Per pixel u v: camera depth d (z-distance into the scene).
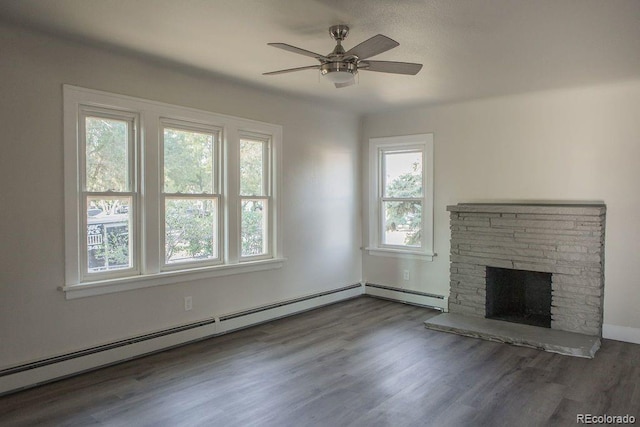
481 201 5.02
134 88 3.57
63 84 3.16
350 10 2.59
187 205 4.05
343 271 5.79
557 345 3.81
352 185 5.89
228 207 4.32
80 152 3.32
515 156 4.77
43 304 3.11
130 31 2.96
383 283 5.88
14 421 2.61
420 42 3.09
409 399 2.93
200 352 3.79
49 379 3.12
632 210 4.14
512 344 4.03
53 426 2.56
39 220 3.08
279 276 4.91
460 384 3.17
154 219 3.73
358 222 6.01
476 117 5.02
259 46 3.23
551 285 4.34
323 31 2.93
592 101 4.32
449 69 3.72
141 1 2.50
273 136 4.78
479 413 2.74
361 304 5.56
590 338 3.99
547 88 4.37
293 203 5.05
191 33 2.99
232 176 4.35
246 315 4.50
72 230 3.24
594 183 4.32
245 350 3.86
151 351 3.72
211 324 4.19
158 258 3.78
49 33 3.03
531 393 3.02
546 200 4.60
